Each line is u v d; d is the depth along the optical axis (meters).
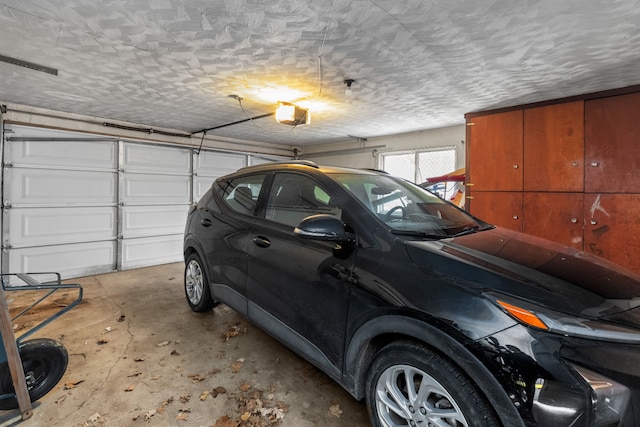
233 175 3.11
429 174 5.92
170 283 4.77
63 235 4.95
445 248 1.60
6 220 4.41
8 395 1.83
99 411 1.92
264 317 2.28
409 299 1.43
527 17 2.12
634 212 3.39
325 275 1.84
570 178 3.78
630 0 1.91
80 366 2.42
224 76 3.25
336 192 2.04
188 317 3.38
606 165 3.55
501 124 4.31
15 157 4.46
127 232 5.64
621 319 1.21
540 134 4.00
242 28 2.28
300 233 1.72
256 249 2.37
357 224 1.81
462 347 1.25
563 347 1.14
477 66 2.95
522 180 4.14
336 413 1.90
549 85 3.43
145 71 3.13
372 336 1.58
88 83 3.50
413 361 1.42
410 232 1.78
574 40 2.43
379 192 2.21
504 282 1.33
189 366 2.41
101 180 5.31
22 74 3.23
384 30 2.29
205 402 2.00
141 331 3.03
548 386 1.11
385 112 4.62
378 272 1.59
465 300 1.30
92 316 3.43
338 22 2.19
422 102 4.12
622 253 3.46
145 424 1.81
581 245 3.72
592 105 3.63
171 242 6.23
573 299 1.27
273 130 6.15
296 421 1.83
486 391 1.20
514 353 1.16
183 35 2.39
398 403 1.48
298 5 1.98
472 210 4.57
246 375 2.29
